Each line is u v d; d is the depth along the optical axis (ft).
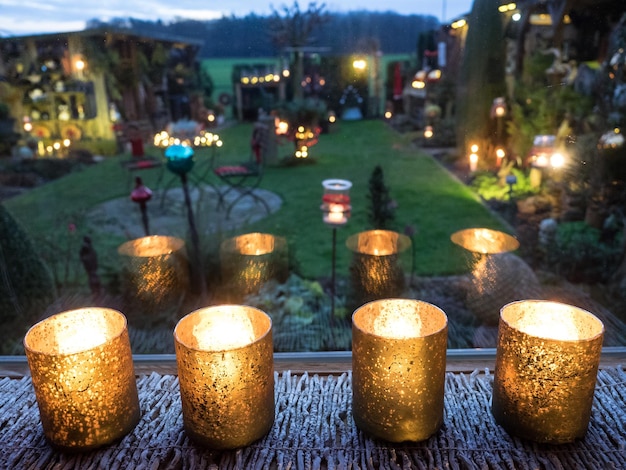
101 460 1.65
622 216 3.48
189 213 3.85
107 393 1.67
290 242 3.84
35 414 1.90
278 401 1.95
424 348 1.60
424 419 1.68
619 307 3.10
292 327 3.13
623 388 1.98
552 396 1.63
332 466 1.62
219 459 1.67
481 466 1.61
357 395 1.74
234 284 3.44
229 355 1.58
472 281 3.14
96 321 1.94
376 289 3.25
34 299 3.56
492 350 2.38
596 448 1.67
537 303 1.91
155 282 3.20
